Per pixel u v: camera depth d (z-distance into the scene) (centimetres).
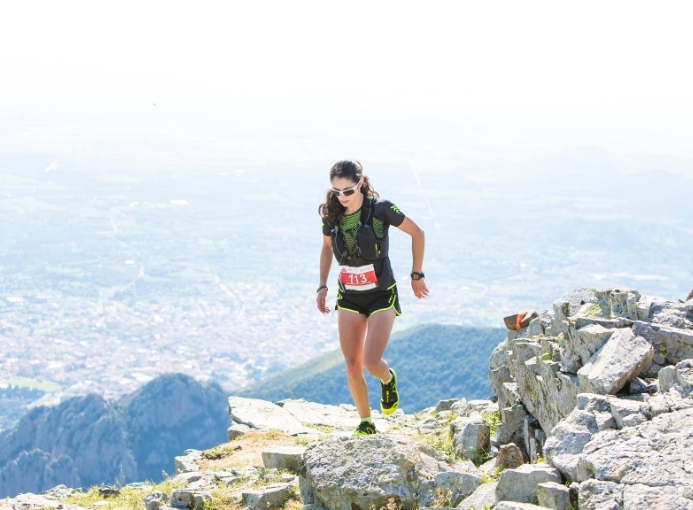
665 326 809
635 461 573
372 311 864
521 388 991
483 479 703
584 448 615
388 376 883
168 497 883
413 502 666
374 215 838
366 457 700
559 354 888
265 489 813
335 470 700
